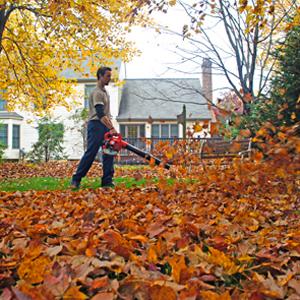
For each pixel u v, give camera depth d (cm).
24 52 1224
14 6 1073
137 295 134
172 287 136
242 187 333
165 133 2488
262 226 268
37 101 1305
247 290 145
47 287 133
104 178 542
